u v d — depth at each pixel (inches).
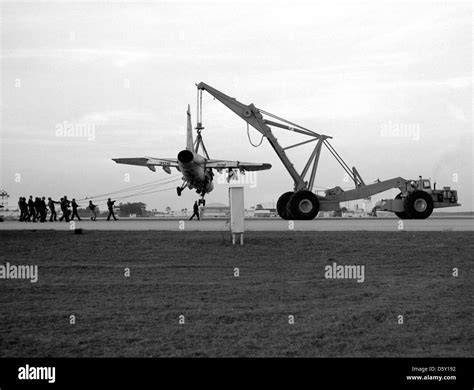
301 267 799.1
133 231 1137.4
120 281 706.2
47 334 500.7
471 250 912.9
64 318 543.5
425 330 516.4
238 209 957.2
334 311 569.3
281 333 503.8
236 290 658.2
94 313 561.9
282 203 1807.3
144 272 762.8
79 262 837.2
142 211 3408.0
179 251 908.0
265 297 626.5
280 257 866.1
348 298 623.8
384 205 1796.3
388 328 521.7
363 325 530.3
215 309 575.5
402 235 1048.2
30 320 539.8
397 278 729.6
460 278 730.2
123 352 458.6
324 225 1389.0
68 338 491.2
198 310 571.2
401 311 569.9
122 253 895.1
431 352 463.5
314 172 1717.5
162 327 518.0
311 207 1657.2
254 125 1711.4
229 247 933.8
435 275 748.6
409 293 647.1
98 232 1120.8
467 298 625.3
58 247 945.5
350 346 475.8
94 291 654.5
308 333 504.1
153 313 561.0
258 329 514.6
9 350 464.1
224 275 743.7
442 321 540.7
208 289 664.4
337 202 1732.3
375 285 687.7
